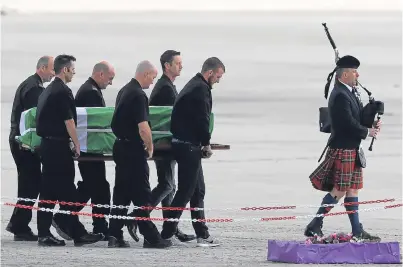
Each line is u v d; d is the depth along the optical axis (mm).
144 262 32938
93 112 37188
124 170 36375
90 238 37406
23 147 38094
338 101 36250
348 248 32625
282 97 117438
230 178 58500
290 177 59000
